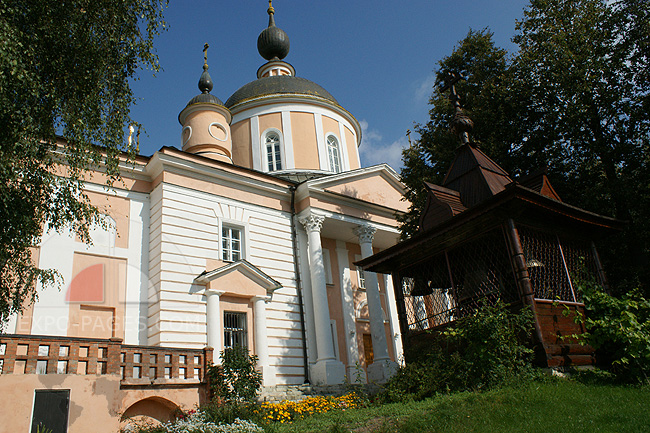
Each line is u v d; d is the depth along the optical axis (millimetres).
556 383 8172
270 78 28609
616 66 15695
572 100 15617
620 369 8750
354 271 23656
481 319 9195
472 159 12195
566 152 16141
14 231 7559
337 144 27766
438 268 11539
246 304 17641
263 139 26141
